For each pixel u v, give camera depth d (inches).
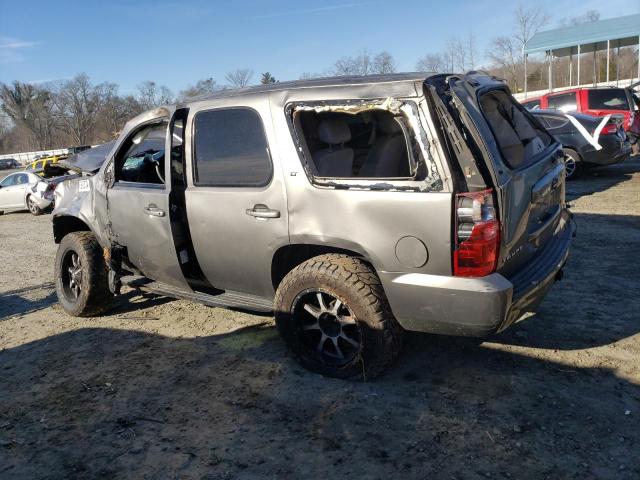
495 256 119.5
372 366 136.3
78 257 204.4
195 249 162.7
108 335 188.5
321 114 144.4
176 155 166.6
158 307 213.6
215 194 153.3
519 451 110.1
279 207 141.3
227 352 166.2
